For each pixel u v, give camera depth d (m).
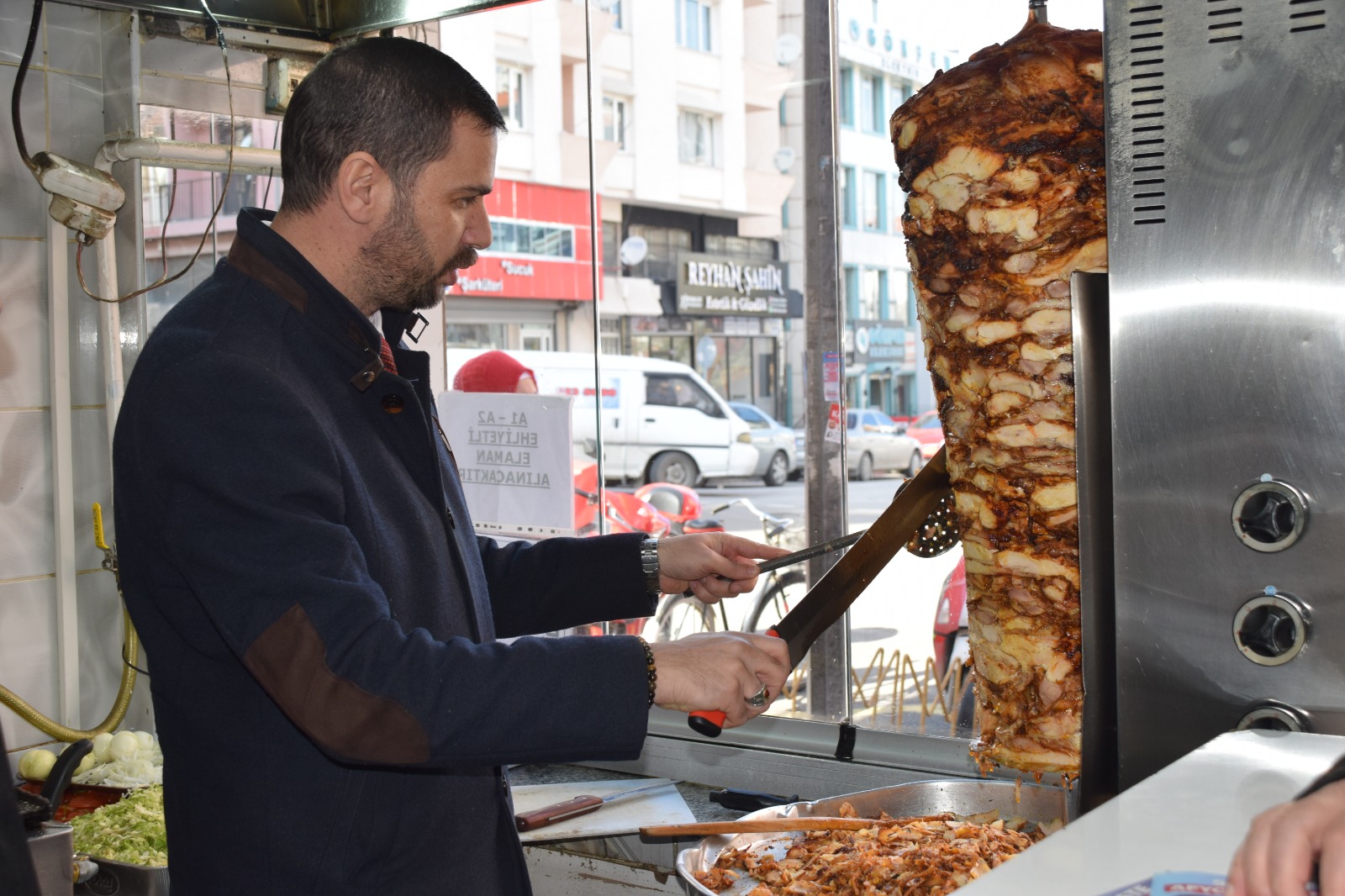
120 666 2.18
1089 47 0.87
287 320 1.10
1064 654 0.92
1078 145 0.84
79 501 2.11
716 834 1.36
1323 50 0.72
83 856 1.70
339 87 1.07
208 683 1.08
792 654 1.07
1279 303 0.74
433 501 1.20
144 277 2.11
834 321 2.60
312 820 1.07
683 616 3.41
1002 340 0.88
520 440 2.26
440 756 0.94
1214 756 0.70
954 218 0.89
